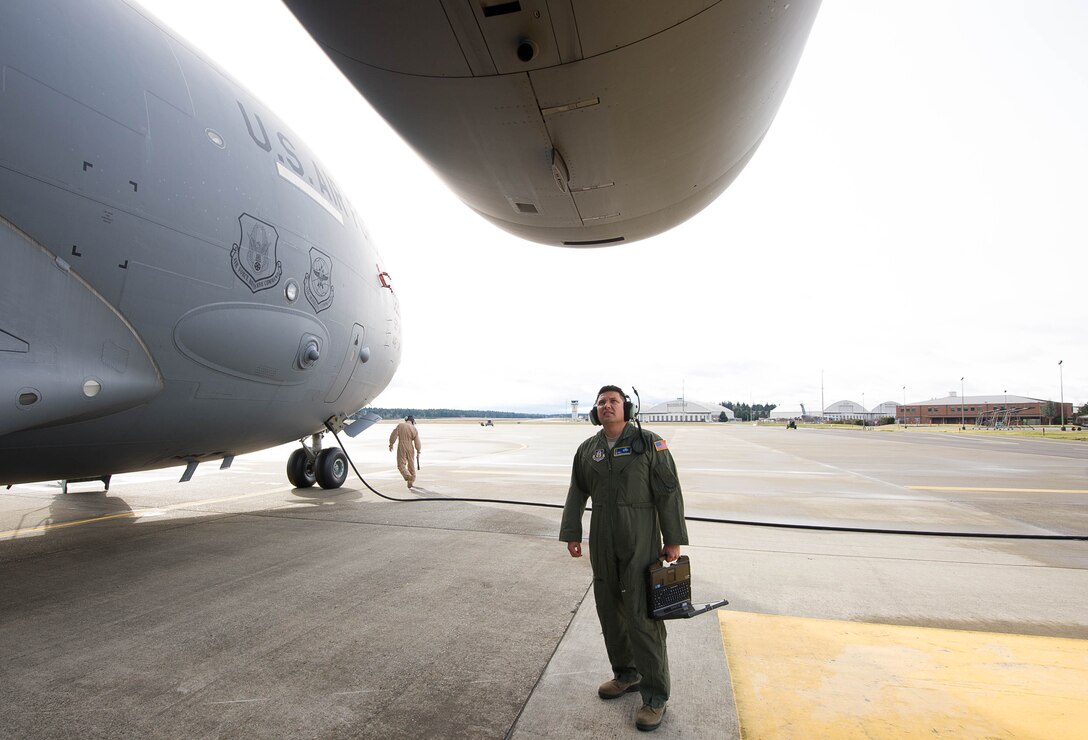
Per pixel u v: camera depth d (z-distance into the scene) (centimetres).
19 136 334
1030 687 253
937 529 586
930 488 919
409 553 493
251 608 357
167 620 337
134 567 451
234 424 552
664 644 231
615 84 363
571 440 2736
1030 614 346
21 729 220
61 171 354
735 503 759
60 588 398
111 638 310
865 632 315
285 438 707
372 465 1343
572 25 311
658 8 300
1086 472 1183
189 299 439
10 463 405
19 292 337
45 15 359
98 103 378
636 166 477
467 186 530
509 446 2184
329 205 636
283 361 557
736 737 216
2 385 327
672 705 238
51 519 659
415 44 331
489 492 865
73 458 436
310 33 342
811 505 743
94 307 379
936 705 238
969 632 315
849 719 227
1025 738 214
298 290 562
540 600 371
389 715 231
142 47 429
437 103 391
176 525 619
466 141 441
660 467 239
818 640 304
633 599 229
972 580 414
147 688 254
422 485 952
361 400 810
